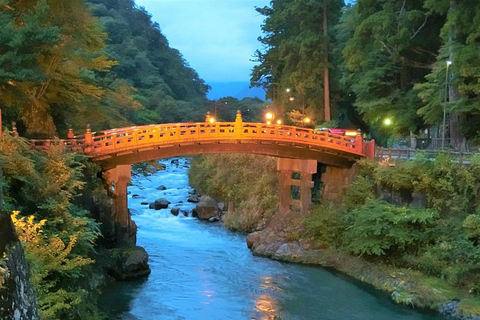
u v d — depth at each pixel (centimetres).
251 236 2761
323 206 2698
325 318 1694
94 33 2523
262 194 3297
